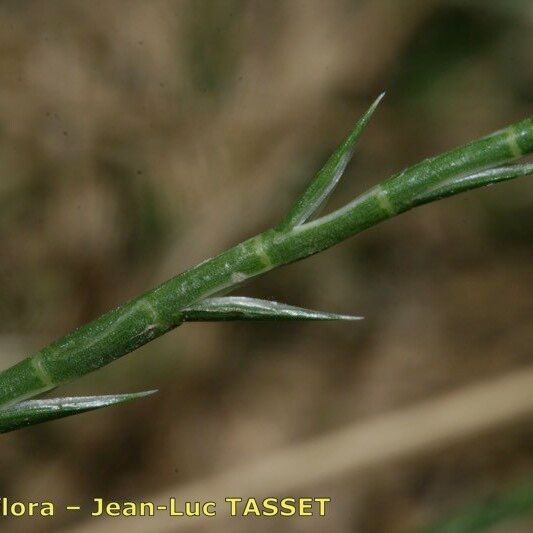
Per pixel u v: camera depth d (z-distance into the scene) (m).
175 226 0.11
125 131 0.11
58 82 0.11
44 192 0.11
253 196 0.11
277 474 0.11
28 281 0.11
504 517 0.10
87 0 0.11
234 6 0.11
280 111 0.11
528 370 0.11
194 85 0.11
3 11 0.11
